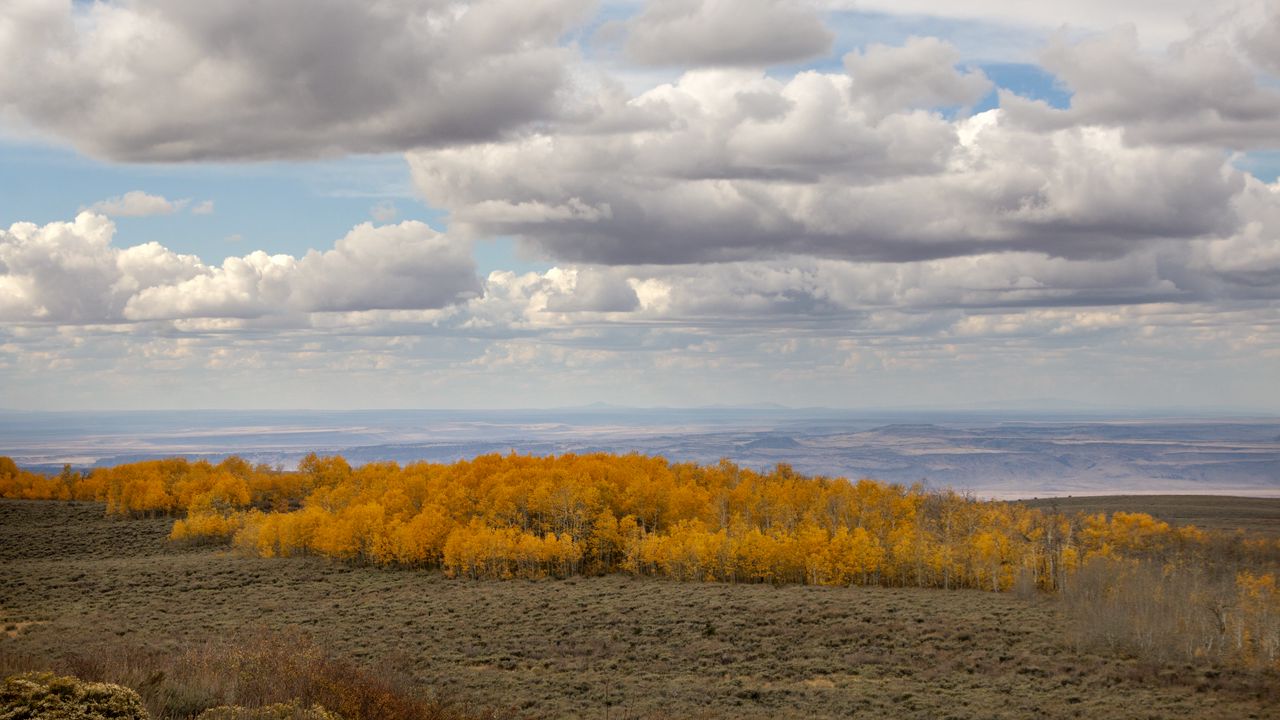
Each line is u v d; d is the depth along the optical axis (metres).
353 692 27.50
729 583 106.19
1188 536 136.88
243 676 26.95
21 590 97.50
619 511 136.88
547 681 55.31
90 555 131.62
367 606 88.56
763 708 49.50
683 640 71.62
